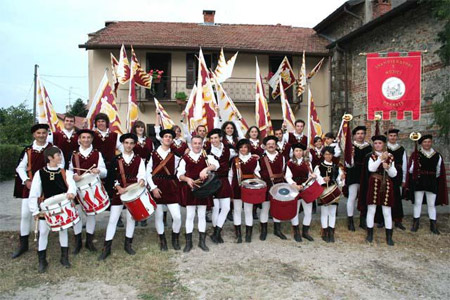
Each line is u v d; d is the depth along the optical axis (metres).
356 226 6.61
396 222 6.44
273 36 16.69
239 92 14.88
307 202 5.60
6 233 5.82
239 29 17.53
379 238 5.91
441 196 6.17
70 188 4.39
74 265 4.67
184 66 14.69
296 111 15.38
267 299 3.78
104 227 6.25
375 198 5.62
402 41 10.98
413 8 10.41
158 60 14.72
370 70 6.94
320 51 14.90
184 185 5.28
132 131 6.32
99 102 6.67
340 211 7.72
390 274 4.46
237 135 6.75
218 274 4.42
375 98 6.91
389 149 6.32
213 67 14.95
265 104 7.54
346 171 6.52
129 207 4.77
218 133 5.48
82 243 5.48
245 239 5.76
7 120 21.28
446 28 6.80
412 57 6.77
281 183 5.66
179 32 16.11
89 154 4.90
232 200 5.77
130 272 4.46
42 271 4.45
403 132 10.70
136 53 14.35
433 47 9.74
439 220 6.87
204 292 3.94
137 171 4.98
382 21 11.48
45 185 4.37
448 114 6.79
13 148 15.39
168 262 4.80
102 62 14.16
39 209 4.44
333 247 5.48
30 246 5.33
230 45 14.70
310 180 5.61
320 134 7.71
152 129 14.62
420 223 6.69
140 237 5.80
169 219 6.95
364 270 4.58
